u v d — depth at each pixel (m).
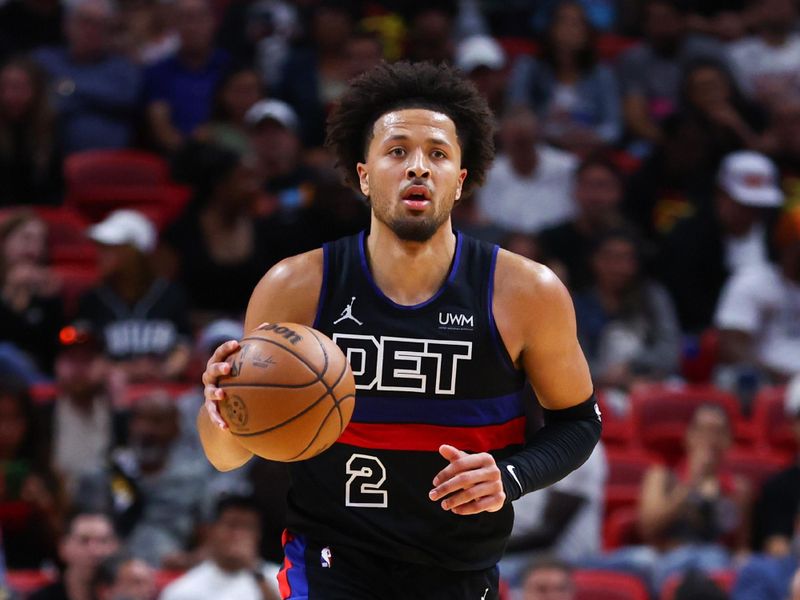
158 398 21.17
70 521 20.47
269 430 9.45
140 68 33.34
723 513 21.58
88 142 32.12
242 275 27.34
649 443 24.56
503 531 10.59
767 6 37.34
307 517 10.62
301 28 36.16
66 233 28.70
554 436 10.58
